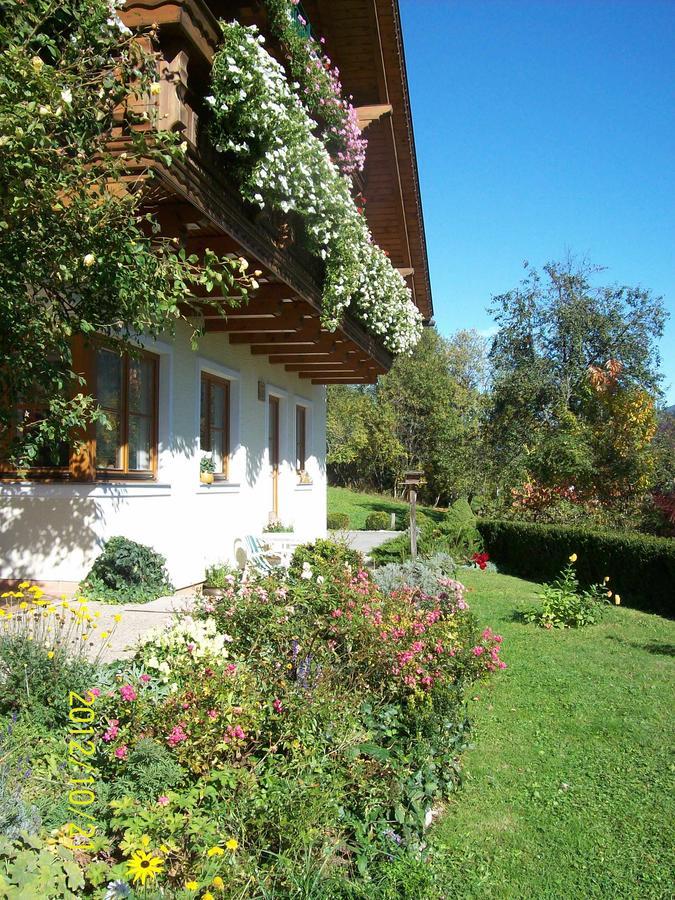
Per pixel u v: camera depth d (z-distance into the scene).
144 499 7.52
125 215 3.70
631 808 4.26
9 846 2.31
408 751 4.18
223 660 3.88
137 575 6.80
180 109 4.71
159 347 7.79
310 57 7.86
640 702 6.19
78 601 6.38
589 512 15.82
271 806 3.02
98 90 3.53
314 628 4.57
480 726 5.63
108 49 3.56
